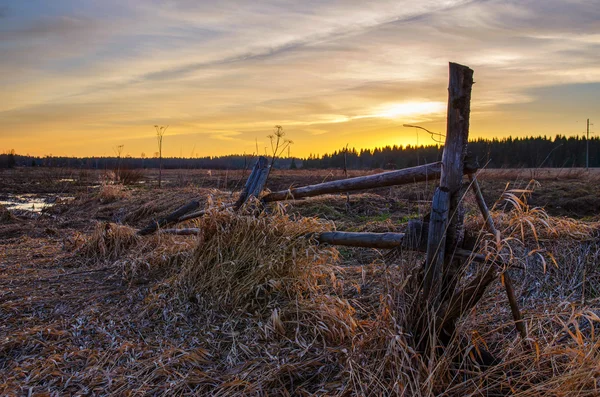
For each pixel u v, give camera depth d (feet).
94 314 13.42
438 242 9.73
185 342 11.66
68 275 17.65
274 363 10.28
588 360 8.55
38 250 22.76
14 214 39.96
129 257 19.03
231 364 10.53
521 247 16.44
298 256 13.69
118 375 10.03
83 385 9.69
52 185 74.79
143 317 13.24
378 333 10.07
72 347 11.35
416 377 8.79
